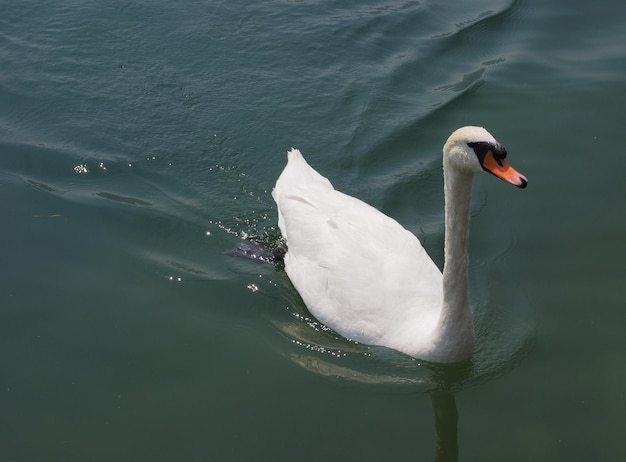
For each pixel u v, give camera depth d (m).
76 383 9.59
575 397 9.35
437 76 15.93
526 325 10.43
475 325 10.47
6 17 17.20
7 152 13.69
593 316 10.54
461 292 9.17
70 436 8.88
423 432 8.95
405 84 15.67
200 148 13.98
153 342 10.23
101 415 9.16
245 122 14.57
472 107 14.97
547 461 8.51
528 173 13.23
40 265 11.42
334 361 10.01
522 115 14.70
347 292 10.38
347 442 8.79
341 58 16.34
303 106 14.98
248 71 15.86
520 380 9.64
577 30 17.33
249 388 9.55
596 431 8.86
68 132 14.23
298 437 8.86
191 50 16.36
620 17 17.73
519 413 9.17
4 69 15.73
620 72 15.80
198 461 8.54
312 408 9.27
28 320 10.48
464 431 8.96
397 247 10.64
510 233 12.05
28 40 16.58
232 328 10.52
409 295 10.19
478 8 18.11
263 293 11.19
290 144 14.09
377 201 12.88
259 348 10.19
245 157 13.86
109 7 17.55
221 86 15.42
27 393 9.43
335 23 17.25
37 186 13.03
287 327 10.59
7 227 12.10
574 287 11.02
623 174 13.13
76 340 10.22
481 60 16.42
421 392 9.52
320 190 11.82
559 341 10.17
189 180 13.36
